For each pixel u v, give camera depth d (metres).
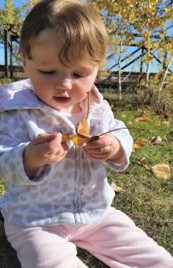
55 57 0.41
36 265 0.42
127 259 0.47
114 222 0.49
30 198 0.46
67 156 0.46
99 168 0.48
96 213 0.48
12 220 0.46
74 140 0.43
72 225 0.47
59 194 0.46
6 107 0.45
